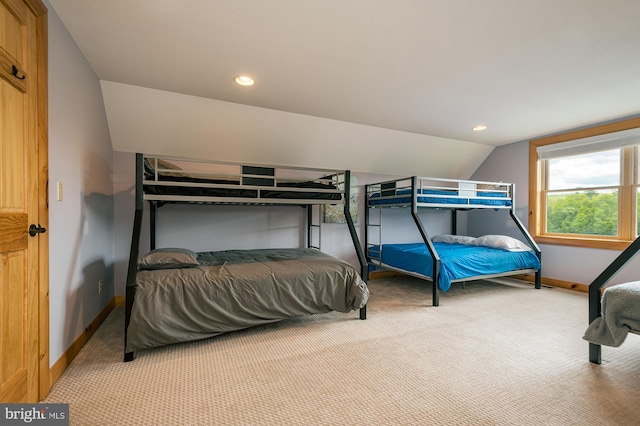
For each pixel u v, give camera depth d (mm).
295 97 2938
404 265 3789
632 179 3506
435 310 3080
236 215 3824
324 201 3020
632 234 3504
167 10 1692
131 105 2869
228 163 2682
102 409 1465
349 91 2795
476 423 1388
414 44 2012
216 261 2826
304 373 1828
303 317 2854
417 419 1414
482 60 2215
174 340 2070
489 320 2779
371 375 1809
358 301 2645
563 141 4016
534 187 4359
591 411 1471
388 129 3951
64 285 1832
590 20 1736
